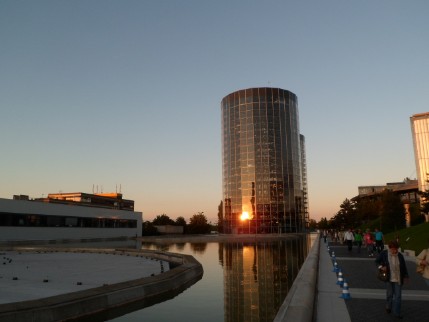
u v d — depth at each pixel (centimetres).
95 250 3306
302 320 673
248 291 1443
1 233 4878
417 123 6519
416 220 4788
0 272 1834
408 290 1146
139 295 1254
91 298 1079
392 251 855
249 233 9338
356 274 1533
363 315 849
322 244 3947
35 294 1235
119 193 12419
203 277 1827
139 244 5238
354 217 7675
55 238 5819
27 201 5341
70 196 10038
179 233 10900
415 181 8356
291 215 9519
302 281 1061
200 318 1040
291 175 9794
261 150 9631
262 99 9888
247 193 9550
